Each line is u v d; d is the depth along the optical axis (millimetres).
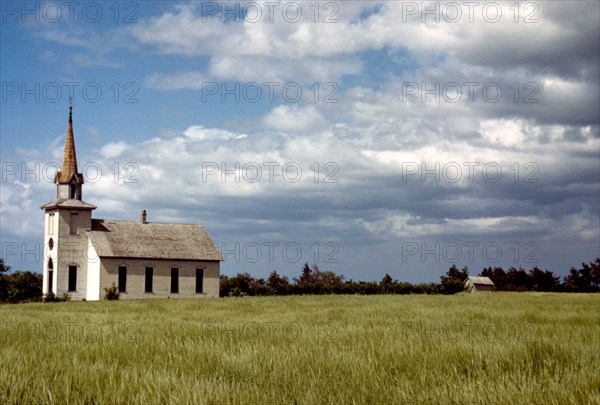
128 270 78000
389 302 41312
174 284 80625
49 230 80250
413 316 25250
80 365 10695
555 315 24750
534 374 10320
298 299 50906
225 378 10062
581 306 33250
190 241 83812
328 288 80500
